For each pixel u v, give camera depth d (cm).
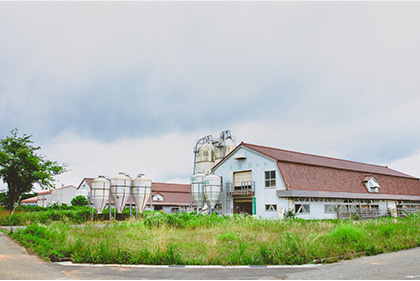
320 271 824
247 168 3094
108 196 2855
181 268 867
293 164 2962
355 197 3164
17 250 1135
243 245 1044
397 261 944
